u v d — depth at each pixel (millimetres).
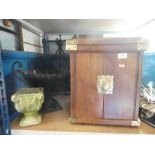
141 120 810
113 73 702
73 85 737
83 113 759
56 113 935
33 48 1530
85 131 717
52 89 1104
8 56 834
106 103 733
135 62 680
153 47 1169
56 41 1847
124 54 678
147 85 1076
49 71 1188
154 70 1122
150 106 815
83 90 735
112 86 710
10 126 743
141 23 1225
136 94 707
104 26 1363
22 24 1212
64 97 1256
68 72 1215
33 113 790
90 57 700
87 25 1318
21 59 1036
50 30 1600
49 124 791
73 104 757
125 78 699
